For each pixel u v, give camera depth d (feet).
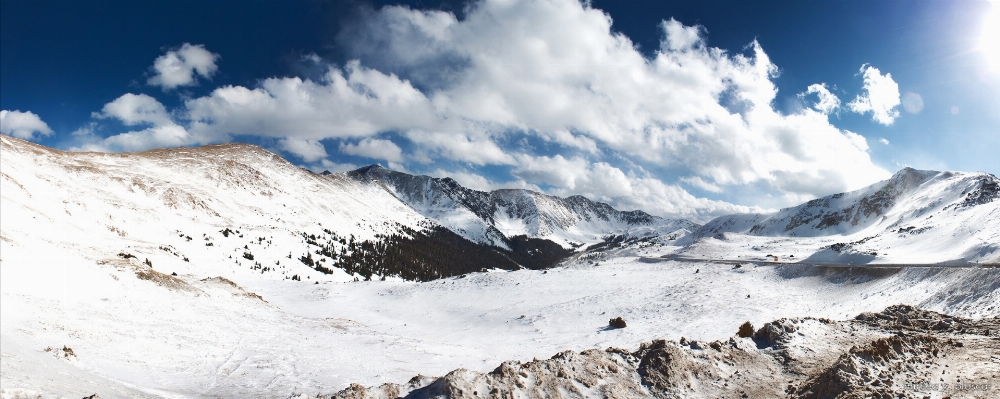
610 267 308.81
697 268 273.13
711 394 41.04
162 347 81.56
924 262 199.11
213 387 65.92
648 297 189.37
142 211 467.52
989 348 48.62
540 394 37.99
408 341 122.93
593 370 43.09
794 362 48.42
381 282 292.40
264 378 73.56
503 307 196.95
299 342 107.24
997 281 116.26
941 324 63.16
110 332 80.79
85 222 359.66
